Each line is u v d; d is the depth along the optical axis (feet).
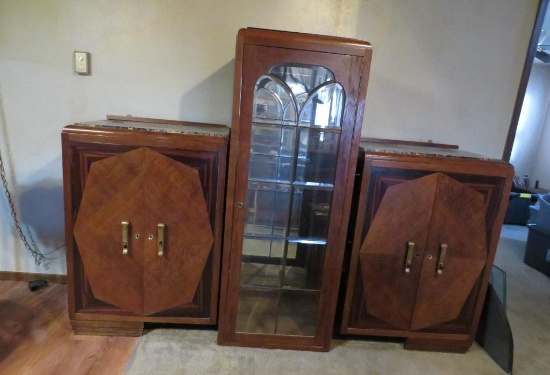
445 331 5.41
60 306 5.81
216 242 4.91
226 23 5.78
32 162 6.08
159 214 4.71
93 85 5.87
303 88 4.50
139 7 5.64
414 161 4.74
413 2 5.94
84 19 5.61
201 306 5.16
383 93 6.24
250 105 4.39
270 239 5.00
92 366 4.58
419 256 5.05
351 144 4.58
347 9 5.87
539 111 15.01
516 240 11.66
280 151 4.71
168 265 4.91
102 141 4.41
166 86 5.95
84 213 4.63
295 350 5.23
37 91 5.82
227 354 5.00
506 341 5.17
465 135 6.50
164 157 4.54
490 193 4.92
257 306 5.17
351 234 5.07
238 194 4.66
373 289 5.17
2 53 5.64
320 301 5.09
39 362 4.58
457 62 6.20
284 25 5.85
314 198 4.90
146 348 4.97
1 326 5.24
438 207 4.89
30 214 6.28
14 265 6.47
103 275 4.88
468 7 6.00
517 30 6.13
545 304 7.37
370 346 5.48
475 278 5.22
